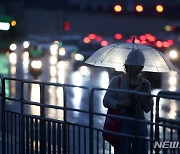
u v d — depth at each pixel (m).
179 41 56.94
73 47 83.88
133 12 62.00
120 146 12.51
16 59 83.12
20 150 15.32
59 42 87.25
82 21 150.75
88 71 66.44
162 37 63.19
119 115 13.02
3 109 16.11
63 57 80.94
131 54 13.13
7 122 16.00
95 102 35.78
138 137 11.90
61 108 13.66
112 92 13.22
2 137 16.11
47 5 154.50
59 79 53.34
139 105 12.25
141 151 12.32
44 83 14.32
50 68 69.44
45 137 14.37
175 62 54.38
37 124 14.65
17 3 149.75
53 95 39.12
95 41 68.81
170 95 12.17
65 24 119.19
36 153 14.63
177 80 51.56
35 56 74.50
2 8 147.75
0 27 83.50
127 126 12.81
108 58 14.02
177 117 28.50
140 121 11.83
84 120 27.39
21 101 15.23
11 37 87.88
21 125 15.29
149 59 13.84
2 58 85.12
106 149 19.52
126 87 13.18
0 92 17.58
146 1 87.94
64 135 13.61
